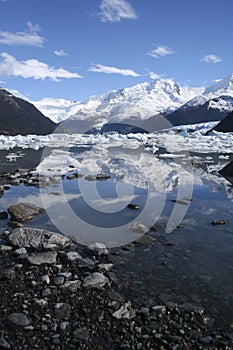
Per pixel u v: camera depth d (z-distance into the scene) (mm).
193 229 6941
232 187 11578
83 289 4383
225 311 3967
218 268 5105
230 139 43188
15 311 3875
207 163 19312
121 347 3318
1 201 9016
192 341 3426
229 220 7605
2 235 6188
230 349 3316
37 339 3410
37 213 7785
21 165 17594
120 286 4512
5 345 3293
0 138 44469
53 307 3955
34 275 4738
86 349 3293
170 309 3973
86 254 5547
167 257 5500
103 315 3832
